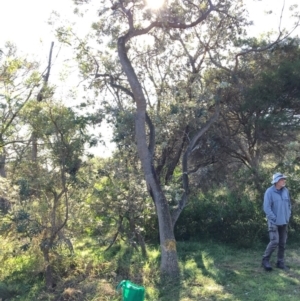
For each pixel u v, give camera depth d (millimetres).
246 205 7707
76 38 6703
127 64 5750
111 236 7129
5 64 6086
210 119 7012
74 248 6773
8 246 5805
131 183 6703
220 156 9258
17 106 5797
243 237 7508
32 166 5676
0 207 5547
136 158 6871
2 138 5969
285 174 7902
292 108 8828
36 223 5516
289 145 8164
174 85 7273
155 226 7789
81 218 6008
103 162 6613
